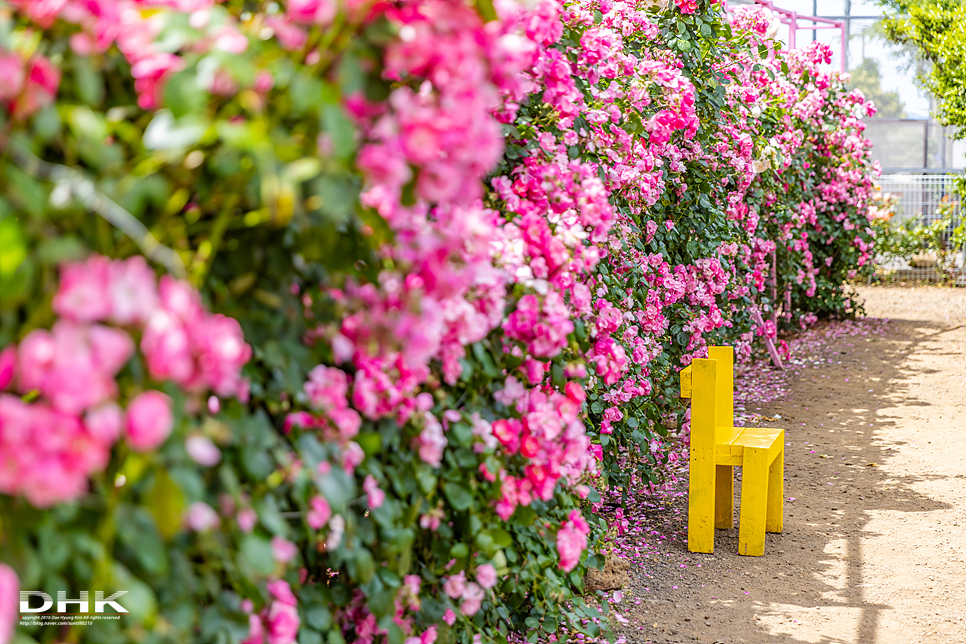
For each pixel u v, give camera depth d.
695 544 4.07
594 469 2.84
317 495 1.55
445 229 1.72
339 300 1.59
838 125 9.66
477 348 2.06
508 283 2.23
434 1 1.26
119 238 1.22
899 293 12.98
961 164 15.93
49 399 0.99
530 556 2.49
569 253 2.45
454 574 2.01
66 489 0.94
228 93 1.24
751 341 7.50
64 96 1.28
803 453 5.73
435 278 1.51
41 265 1.10
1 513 1.07
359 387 1.68
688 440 5.78
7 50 1.12
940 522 4.43
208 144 1.22
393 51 1.21
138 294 1.02
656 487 4.84
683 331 4.98
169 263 1.12
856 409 6.84
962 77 11.85
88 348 0.97
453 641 2.12
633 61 3.96
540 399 2.21
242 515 1.35
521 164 2.81
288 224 1.41
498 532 2.09
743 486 4.03
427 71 1.24
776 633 3.23
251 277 1.43
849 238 10.05
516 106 2.54
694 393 4.06
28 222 1.10
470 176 1.34
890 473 5.28
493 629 2.42
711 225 5.21
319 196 1.29
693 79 5.02
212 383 1.09
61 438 0.93
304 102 1.17
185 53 1.26
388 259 1.58
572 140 3.20
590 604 3.44
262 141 1.13
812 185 9.61
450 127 1.21
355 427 1.60
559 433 2.21
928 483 5.07
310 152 1.27
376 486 1.74
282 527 1.38
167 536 1.07
